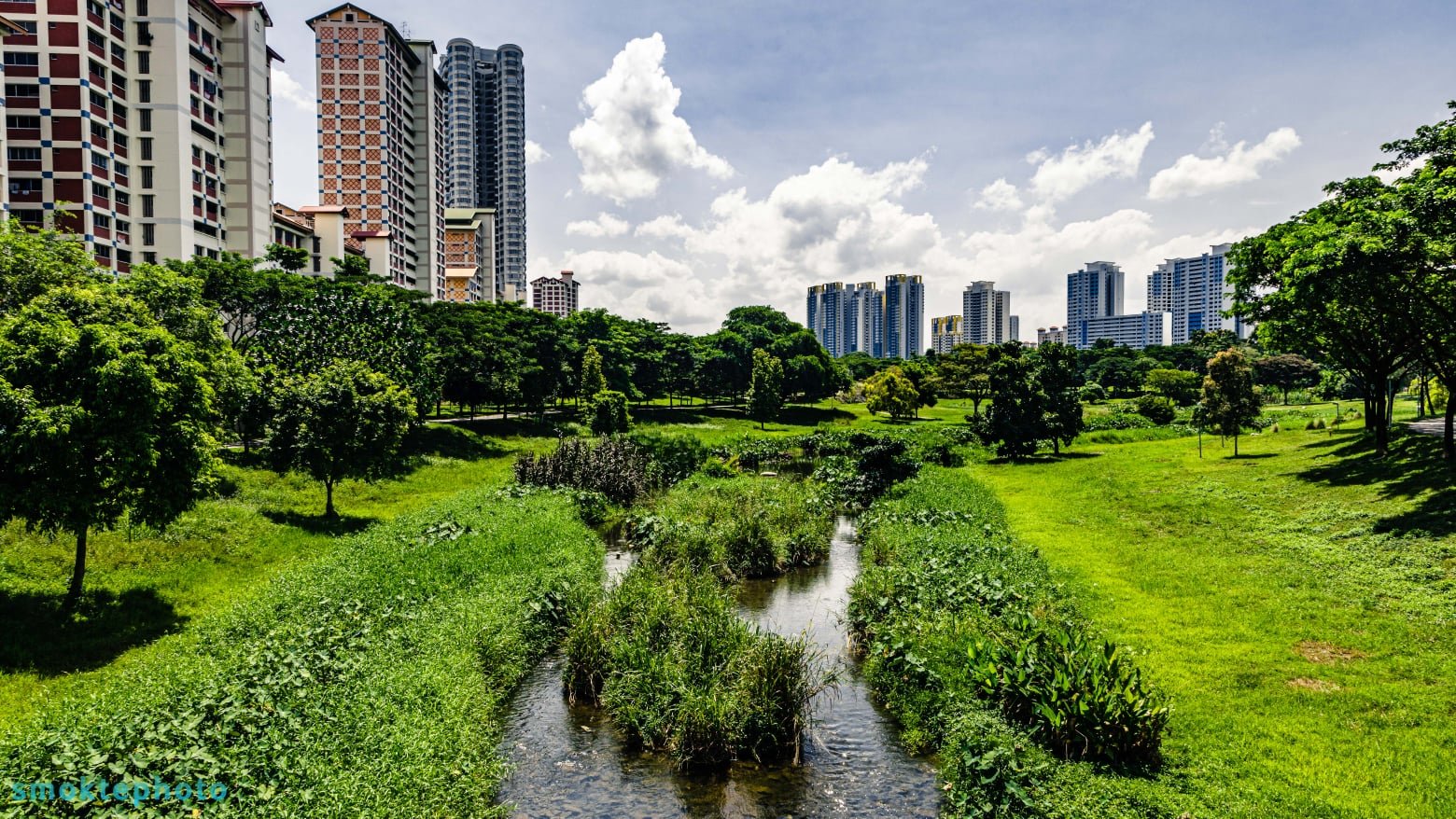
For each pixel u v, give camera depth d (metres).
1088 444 46.84
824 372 87.56
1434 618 13.74
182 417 17.00
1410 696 11.34
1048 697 10.77
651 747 11.96
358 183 104.00
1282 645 13.52
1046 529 24.42
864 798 10.55
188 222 58.50
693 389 83.12
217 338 28.11
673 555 21.91
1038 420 41.00
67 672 12.88
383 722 10.56
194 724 9.45
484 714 12.10
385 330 38.59
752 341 91.81
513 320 59.38
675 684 12.51
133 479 15.65
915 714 12.45
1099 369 100.50
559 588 17.59
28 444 13.80
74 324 16.36
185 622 15.76
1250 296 31.72
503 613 15.87
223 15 64.88
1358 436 32.31
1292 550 18.77
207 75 62.19
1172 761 10.02
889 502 29.45
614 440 39.16
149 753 8.66
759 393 72.06
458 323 52.19
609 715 13.02
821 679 14.26
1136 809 8.96
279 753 9.33
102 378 14.69
